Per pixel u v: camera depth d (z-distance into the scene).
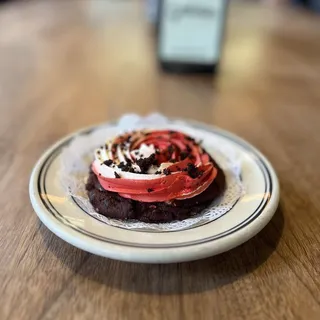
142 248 0.18
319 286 0.19
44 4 0.90
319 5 0.94
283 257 0.21
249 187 0.24
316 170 0.30
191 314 0.17
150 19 0.76
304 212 0.25
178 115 0.39
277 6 0.97
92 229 0.20
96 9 0.87
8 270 0.19
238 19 0.82
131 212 0.21
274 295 0.18
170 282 0.19
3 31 0.67
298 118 0.39
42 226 0.22
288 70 0.55
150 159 0.23
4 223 0.23
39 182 0.23
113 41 0.65
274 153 0.32
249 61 0.58
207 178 0.23
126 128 0.30
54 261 0.20
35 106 0.40
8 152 0.31
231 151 0.28
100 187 0.23
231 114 0.40
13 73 0.49
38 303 0.18
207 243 0.19
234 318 0.17
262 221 0.21
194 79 0.50
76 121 0.37
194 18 0.50
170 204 0.22
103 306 0.18
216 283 0.19
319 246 0.22
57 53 0.58
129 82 0.48
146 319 0.17
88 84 0.47
